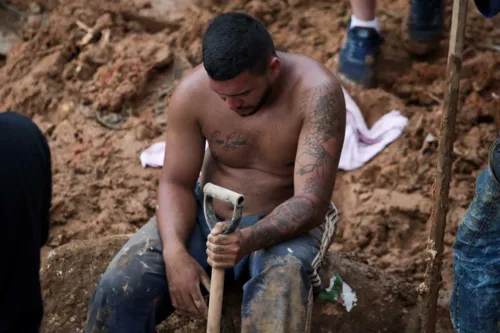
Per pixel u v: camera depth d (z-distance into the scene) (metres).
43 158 4.42
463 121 9.44
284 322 5.41
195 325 6.45
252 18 5.50
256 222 5.63
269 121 5.78
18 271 4.32
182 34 10.99
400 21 10.74
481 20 10.73
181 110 5.90
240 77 5.38
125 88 10.39
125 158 9.81
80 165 9.75
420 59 10.27
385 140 9.38
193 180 6.10
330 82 5.70
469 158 9.08
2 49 11.79
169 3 11.58
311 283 5.63
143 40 11.02
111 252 6.86
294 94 5.72
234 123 5.84
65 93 10.72
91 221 9.29
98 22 11.27
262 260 5.57
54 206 9.36
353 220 8.76
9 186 4.18
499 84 9.77
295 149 5.84
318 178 5.61
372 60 9.88
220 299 5.32
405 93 9.87
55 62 10.98
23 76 11.14
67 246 6.91
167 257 5.73
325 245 5.86
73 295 6.61
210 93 5.84
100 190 9.52
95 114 10.34
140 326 5.77
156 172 9.60
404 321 6.47
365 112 9.78
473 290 5.37
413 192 8.94
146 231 6.00
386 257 8.42
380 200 8.88
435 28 10.10
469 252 5.32
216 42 5.34
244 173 6.04
